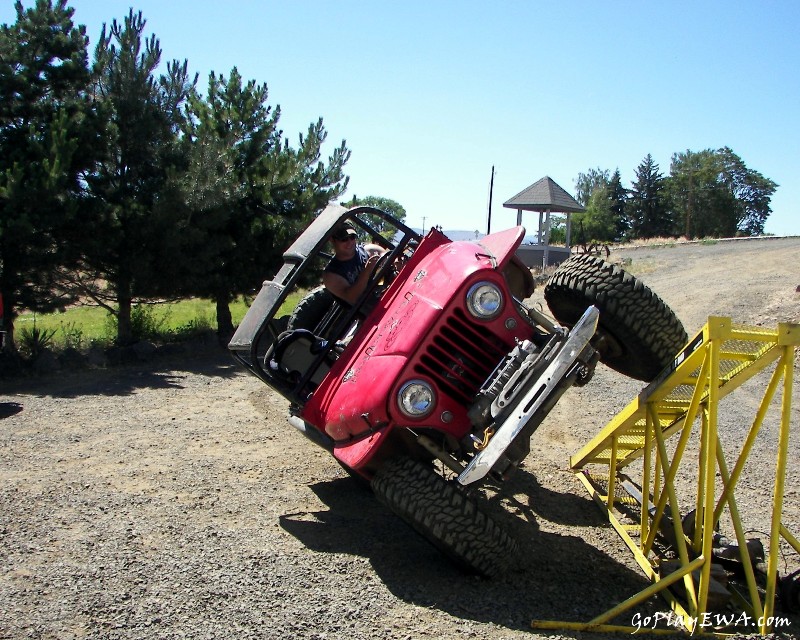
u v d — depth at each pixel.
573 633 4.04
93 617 4.11
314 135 15.75
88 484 6.43
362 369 5.01
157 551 5.04
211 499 6.15
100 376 11.67
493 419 4.51
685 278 23.03
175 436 8.09
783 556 5.19
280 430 8.43
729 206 100.62
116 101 12.80
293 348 6.19
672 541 5.22
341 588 4.54
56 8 12.22
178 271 13.23
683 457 7.25
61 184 11.22
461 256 5.13
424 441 4.84
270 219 14.52
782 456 4.15
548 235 34.50
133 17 13.03
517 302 5.04
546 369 4.36
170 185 12.47
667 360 5.15
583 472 6.72
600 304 5.06
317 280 12.74
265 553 5.05
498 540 4.50
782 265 23.89
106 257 12.53
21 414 9.02
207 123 14.28
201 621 4.08
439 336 4.79
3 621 4.07
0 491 6.20
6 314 11.62
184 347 13.84
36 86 12.14
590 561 5.07
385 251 6.47
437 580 4.70
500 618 4.19
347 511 5.98
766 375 10.97
